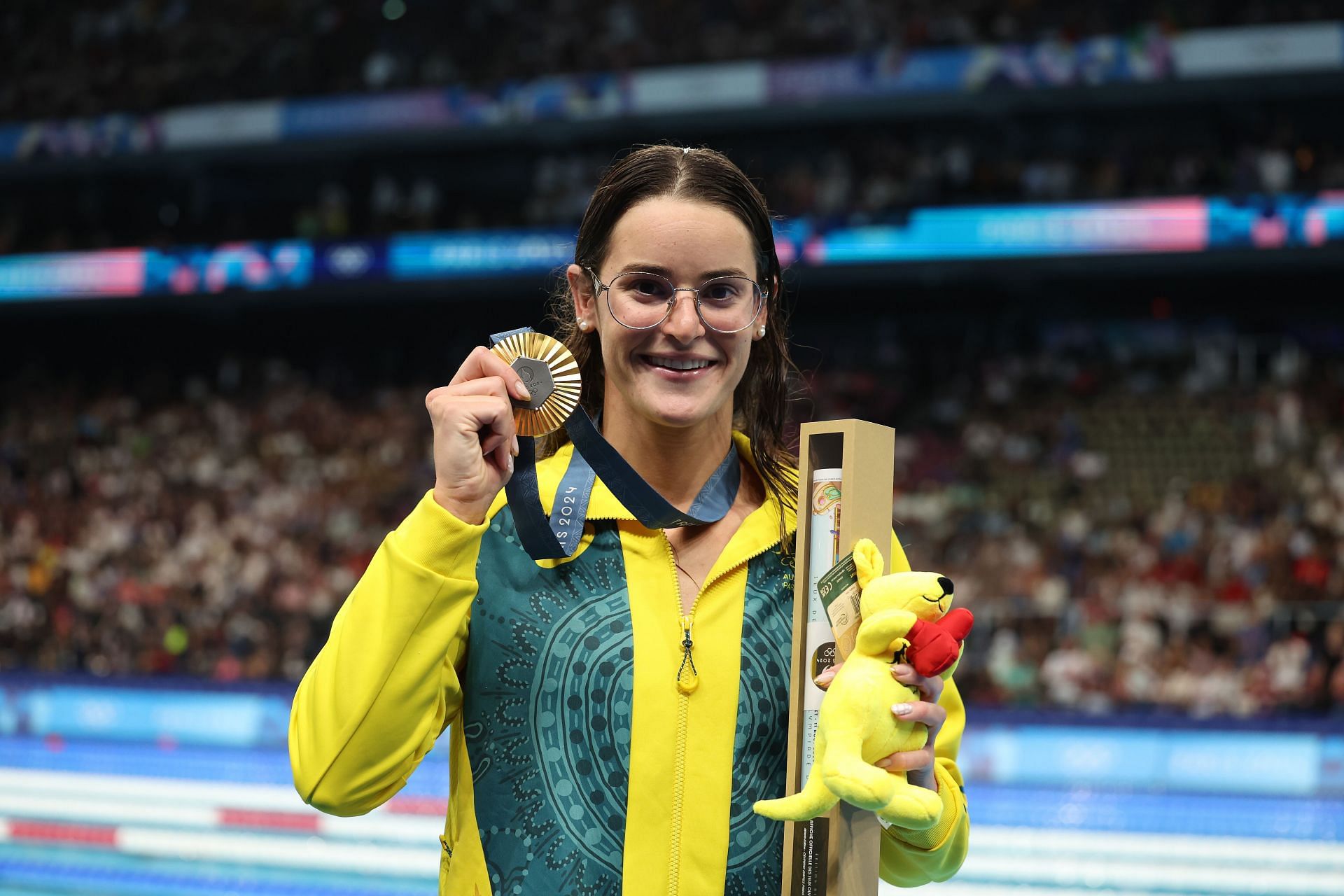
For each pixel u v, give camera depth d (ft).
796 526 7.75
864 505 7.30
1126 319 90.58
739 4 90.12
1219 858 39.04
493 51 93.20
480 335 102.83
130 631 65.31
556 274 9.06
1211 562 64.34
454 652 7.46
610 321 7.57
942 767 7.89
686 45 88.94
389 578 7.03
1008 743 47.03
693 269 7.39
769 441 8.42
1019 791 46.24
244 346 106.32
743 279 7.50
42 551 80.33
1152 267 80.12
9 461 93.86
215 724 55.16
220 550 78.43
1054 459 80.28
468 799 7.50
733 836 7.29
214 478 88.38
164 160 97.14
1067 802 45.11
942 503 76.28
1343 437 76.59
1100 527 71.87
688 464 8.04
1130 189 80.48
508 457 7.18
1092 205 78.79
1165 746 45.47
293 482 86.79
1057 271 80.12
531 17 93.81
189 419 96.89
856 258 82.17
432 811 44.37
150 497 86.28
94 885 37.60
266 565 75.41
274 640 62.13
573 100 88.12
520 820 7.29
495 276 87.92
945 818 7.75
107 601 71.36
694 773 7.31
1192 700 51.31
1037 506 75.31
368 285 90.12
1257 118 85.56
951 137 90.53
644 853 7.20
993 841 41.04
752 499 8.35
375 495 83.92
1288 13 77.46
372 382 104.22
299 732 7.27
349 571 73.72
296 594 71.56
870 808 6.52
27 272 96.68
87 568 78.07
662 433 7.93
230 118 94.38
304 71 94.58
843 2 87.66
